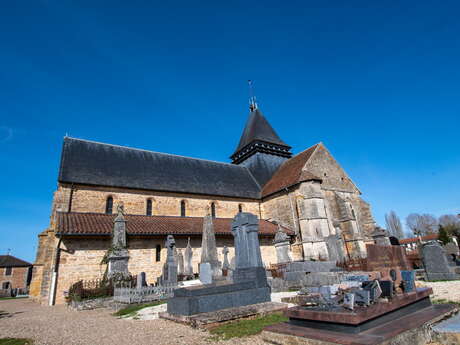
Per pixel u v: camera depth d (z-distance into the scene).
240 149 36.41
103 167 23.72
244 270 10.70
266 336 5.85
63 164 21.92
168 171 27.44
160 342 6.21
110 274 15.76
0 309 17.27
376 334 4.70
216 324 7.43
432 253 14.36
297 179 25.70
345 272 14.27
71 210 20.28
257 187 31.58
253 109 38.75
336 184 28.73
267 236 24.73
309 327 5.53
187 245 20.53
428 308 6.56
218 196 27.44
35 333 8.26
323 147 30.06
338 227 24.97
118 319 9.74
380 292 5.91
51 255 18.19
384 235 22.84
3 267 50.38
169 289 14.01
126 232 18.55
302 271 15.18
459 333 5.20
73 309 13.76
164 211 24.25
